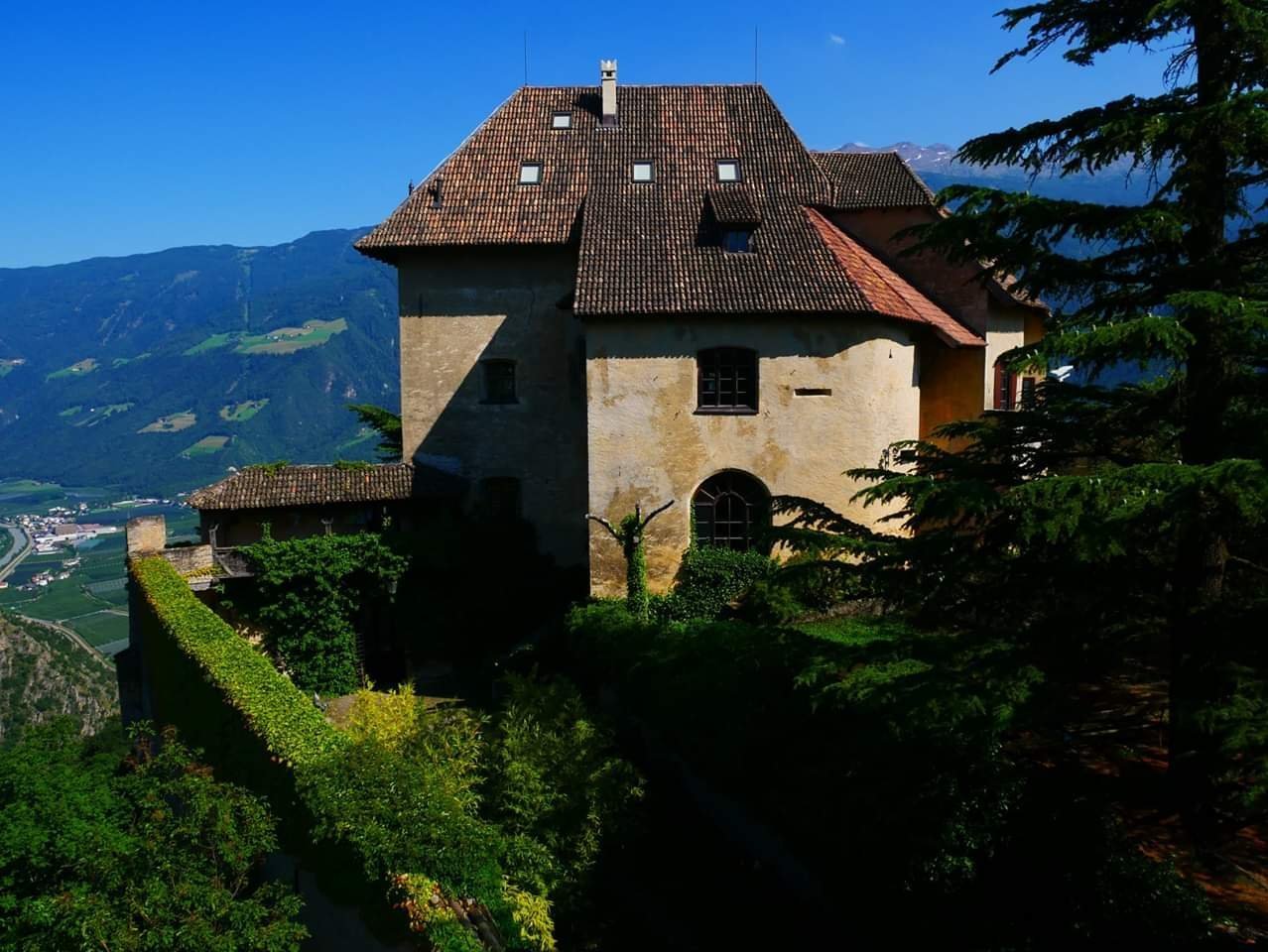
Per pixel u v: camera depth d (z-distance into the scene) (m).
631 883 14.33
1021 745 12.75
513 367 27.23
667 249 23.27
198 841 11.09
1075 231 10.24
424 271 26.97
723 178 26.50
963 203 10.58
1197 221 9.73
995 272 11.11
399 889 9.22
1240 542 10.39
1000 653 10.13
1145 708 13.23
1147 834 10.84
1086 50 10.42
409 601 25.47
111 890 10.83
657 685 17.41
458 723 14.57
